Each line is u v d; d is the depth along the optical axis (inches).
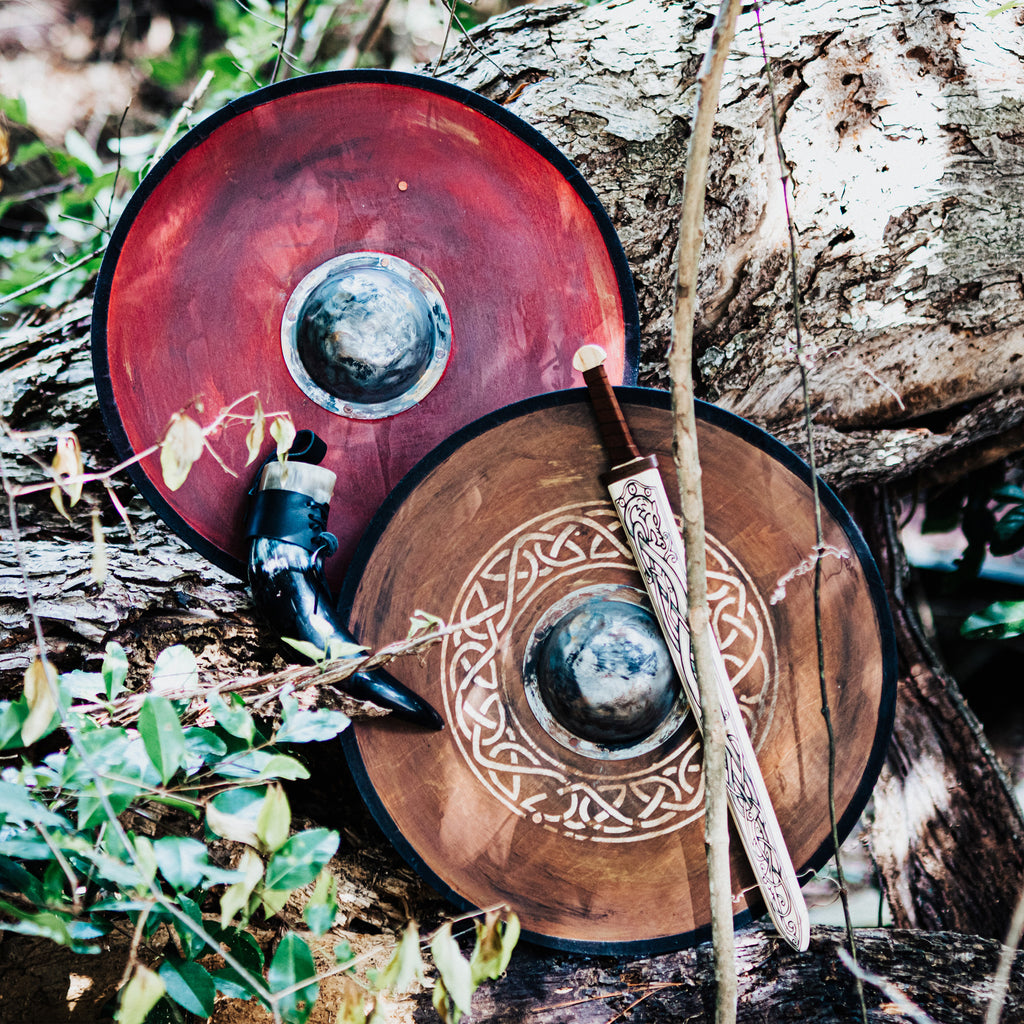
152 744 86.2
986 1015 96.4
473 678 97.0
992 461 121.6
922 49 110.0
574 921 98.1
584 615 96.6
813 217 109.4
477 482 96.7
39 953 98.2
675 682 97.0
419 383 101.7
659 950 98.1
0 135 106.6
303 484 97.7
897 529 122.4
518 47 111.8
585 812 97.6
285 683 94.0
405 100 99.3
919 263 109.7
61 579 100.7
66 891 89.4
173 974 88.7
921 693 119.5
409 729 96.9
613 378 102.3
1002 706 133.1
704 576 89.7
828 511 97.0
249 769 88.3
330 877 87.4
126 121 177.3
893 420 114.9
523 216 101.4
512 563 97.0
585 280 102.0
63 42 178.7
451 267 101.6
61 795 89.3
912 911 116.7
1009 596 133.5
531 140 100.4
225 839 99.3
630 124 109.6
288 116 98.7
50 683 85.0
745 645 96.9
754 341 110.8
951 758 118.1
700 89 85.8
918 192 109.3
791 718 97.3
